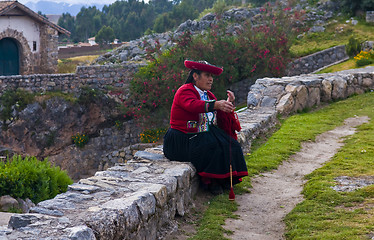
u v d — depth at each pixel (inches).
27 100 859.4
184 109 220.2
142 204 156.5
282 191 243.1
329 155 326.3
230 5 1647.4
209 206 215.3
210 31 930.7
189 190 212.7
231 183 211.6
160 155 241.6
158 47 927.0
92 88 945.5
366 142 344.5
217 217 197.3
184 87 218.7
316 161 310.7
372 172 250.7
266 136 395.2
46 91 896.9
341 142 367.6
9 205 300.0
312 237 164.4
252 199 228.5
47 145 880.9
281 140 369.4
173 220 188.4
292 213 200.1
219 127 228.2
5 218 236.8
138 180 187.5
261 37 930.7
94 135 935.7
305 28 1180.5
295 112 529.0
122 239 140.2
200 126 222.1
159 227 173.3
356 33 1259.2
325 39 1264.8
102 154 932.6
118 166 215.5
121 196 161.8
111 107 946.7
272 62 903.1
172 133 225.5
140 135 919.7
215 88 883.4
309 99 551.8
